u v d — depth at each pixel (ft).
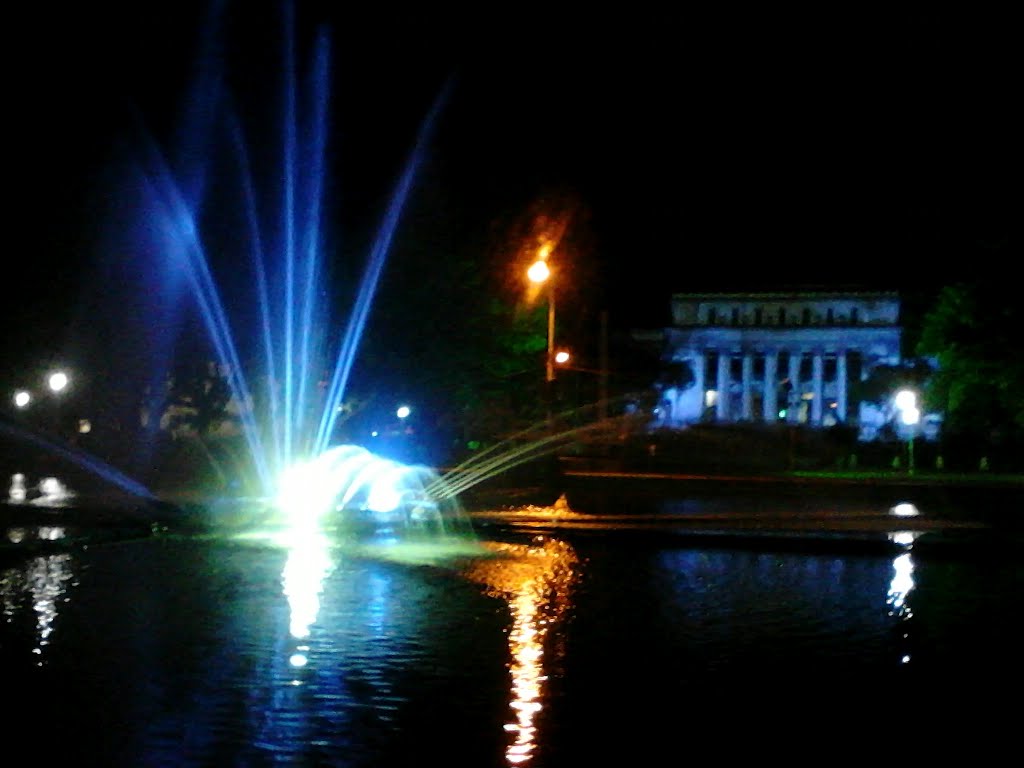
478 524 74.59
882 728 26.37
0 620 38.47
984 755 24.47
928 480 162.40
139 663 32.17
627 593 46.62
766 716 27.30
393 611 41.24
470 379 128.47
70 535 62.95
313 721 26.48
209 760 23.63
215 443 124.57
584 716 27.14
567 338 196.75
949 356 178.09
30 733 25.41
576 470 181.37
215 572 51.29
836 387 388.78
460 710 27.61
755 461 212.43
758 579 51.72
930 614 42.04
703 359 392.06
